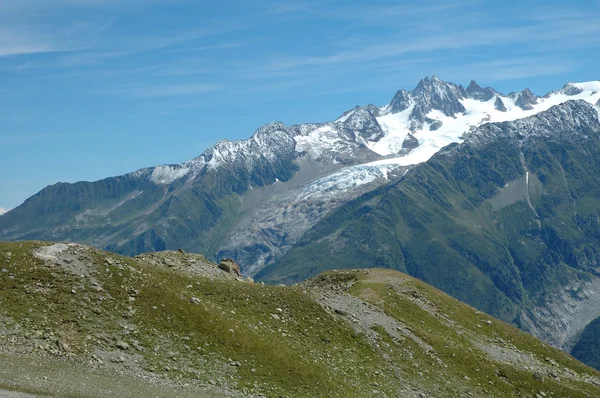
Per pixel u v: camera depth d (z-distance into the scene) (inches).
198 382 2091.5
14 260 2316.7
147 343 2188.7
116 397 1782.7
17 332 2001.7
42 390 1684.3
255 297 2859.3
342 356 2679.6
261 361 2365.9
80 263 2433.6
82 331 2113.7
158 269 2719.0
